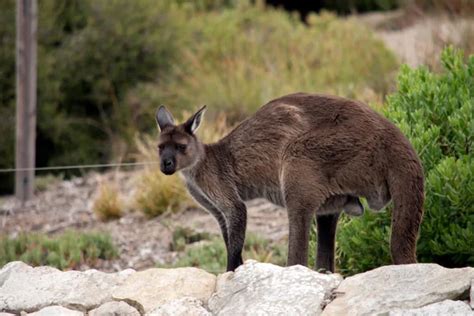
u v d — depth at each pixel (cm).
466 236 1598
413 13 4216
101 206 2678
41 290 1461
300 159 1488
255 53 3803
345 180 1461
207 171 1631
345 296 1297
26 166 2911
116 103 3612
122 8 3712
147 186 2667
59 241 2355
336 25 4116
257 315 1282
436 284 1267
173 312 1352
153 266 2244
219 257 2205
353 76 3369
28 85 2900
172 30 3803
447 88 1812
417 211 1402
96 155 3553
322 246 1574
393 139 1430
